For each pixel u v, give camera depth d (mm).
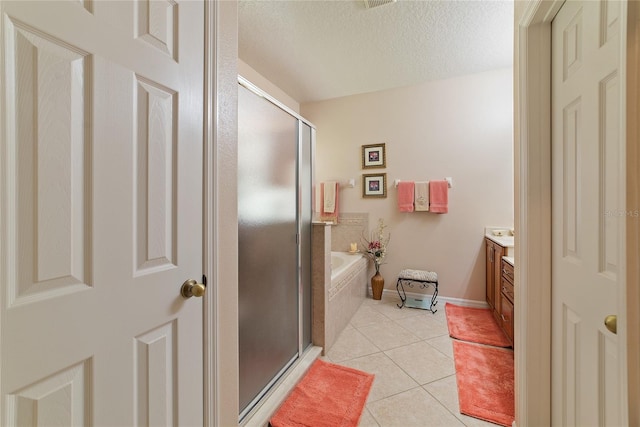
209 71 970
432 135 3184
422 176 3230
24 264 540
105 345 667
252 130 1429
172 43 839
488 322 2607
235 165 1121
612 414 771
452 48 2494
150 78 769
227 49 1073
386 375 1809
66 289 599
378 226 3438
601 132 806
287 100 3518
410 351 2113
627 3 548
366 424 1411
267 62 2746
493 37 2322
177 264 856
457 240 3098
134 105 729
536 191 1142
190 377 903
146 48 757
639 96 528
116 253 689
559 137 1060
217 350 1001
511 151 2883
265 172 1544
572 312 977
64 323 594
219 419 1021
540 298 1140
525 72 1156
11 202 526
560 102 1054
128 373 720
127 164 712
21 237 537
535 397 1148
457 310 2914
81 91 621
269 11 2029
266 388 1562
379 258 3258
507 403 1543
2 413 514
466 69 2896
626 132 545
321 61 2730
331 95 3549
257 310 1494
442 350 2127
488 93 2949
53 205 579
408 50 2521
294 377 1718
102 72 654
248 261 1418
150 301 773
